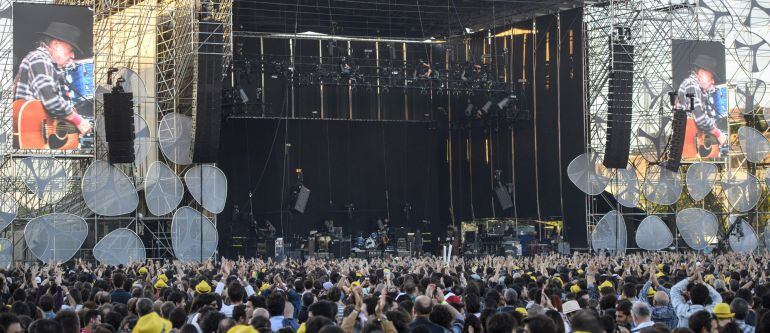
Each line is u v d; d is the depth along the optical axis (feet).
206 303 59.11
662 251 216.13
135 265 144.46
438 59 253.03
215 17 198.18
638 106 217.15
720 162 217.56
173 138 189.57
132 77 187.62
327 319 39.34
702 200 222.89
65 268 175.73
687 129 213.25
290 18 237.45
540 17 228.84
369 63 249.55
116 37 197.47
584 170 208.54
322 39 246.06
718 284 76.84
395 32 251.39
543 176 227.40
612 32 202.90
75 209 198.08
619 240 208.95
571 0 220.02
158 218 194.90
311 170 245.24
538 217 229.45
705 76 214.28
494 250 225.35
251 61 216.13
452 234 237.86
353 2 228.84
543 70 227.40
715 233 211.61
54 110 181.27
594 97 217.97
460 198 251.39
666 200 212.64
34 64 180.34
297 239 236.43
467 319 49.57
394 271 118.42
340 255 226.79
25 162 180.75
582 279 83.15
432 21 246.47
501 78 233.96
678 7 216.95
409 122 254.88
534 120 229.66
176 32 197.06
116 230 181.27
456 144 251.80
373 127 252.21
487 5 229.66
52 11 181.57
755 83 226.17
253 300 56.13
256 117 234.17
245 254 224.94
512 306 60.13
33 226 176.96
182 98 195.42
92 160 191.42
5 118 183.73
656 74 216.13
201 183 190.08
